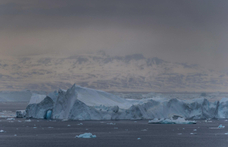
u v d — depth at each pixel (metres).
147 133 159.88
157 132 164.12
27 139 139.38
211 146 126.00
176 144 129.88
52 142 131.88
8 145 125.69
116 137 145.75
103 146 124.06
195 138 144.75
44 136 148.38
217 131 169.25
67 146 123.56
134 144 129.00
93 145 125.88
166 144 129.38
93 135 145.00
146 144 129.25
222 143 132.75
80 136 144.00
